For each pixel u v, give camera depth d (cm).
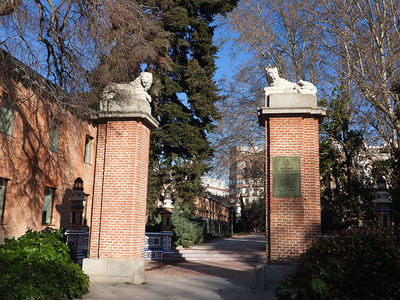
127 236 1034
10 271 748
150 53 1487
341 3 2058
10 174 1602
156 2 2189
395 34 1953
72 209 1302
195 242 2159
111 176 1068
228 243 2327
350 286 597
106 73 1227
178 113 2333
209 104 2455
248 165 2909
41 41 1298
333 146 1977
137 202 1064
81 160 2245
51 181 1919
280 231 988
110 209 1052
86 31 1225
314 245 784
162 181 2347
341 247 681
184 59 2539
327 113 1916
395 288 542
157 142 2339
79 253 1266
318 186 1002
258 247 2020
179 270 1370
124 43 1345
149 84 1132
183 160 2398
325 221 1709
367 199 1636
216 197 4262
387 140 2016
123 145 1079
